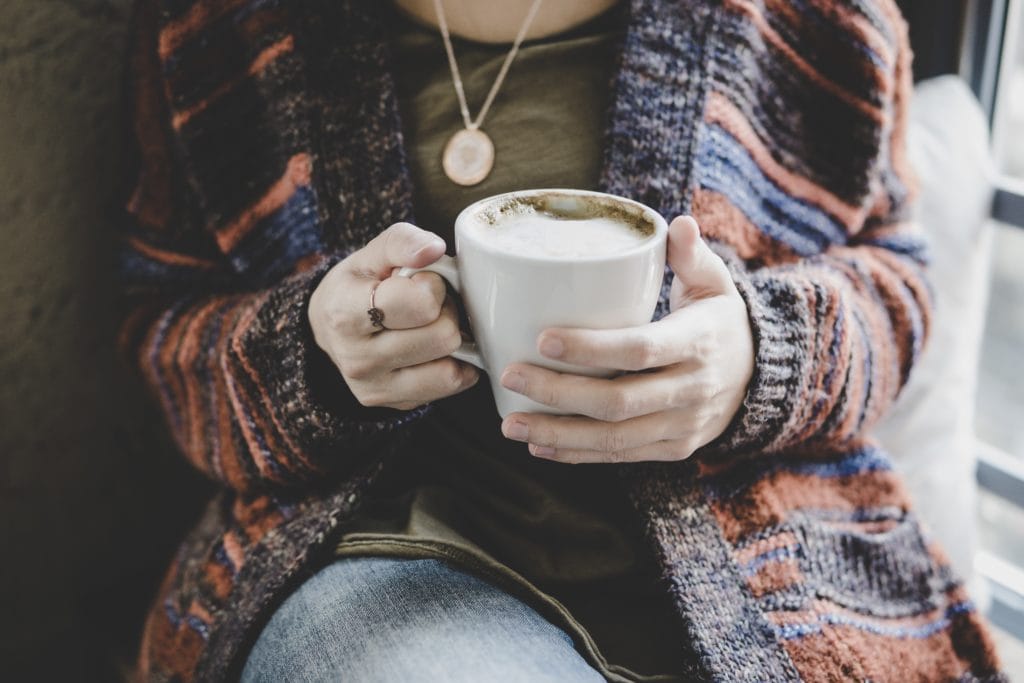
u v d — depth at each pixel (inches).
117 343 32.6
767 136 29.2
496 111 28.1
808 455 29.5
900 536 29.1
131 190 30.7
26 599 34.1
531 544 27.6
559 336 21.6
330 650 24.6
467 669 23.8
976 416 45.2
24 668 34.4
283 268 29.2
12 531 33.3
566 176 27.9
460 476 28.8
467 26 28.2
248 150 29.1
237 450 28.1
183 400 29.9
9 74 30.2
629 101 27.5
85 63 31.5
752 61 28.4
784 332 26.0
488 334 22.3
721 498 27.7
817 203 29.9
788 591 26.9
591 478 27.7
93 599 35.1
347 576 26.2
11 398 32.4
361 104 28.1
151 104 29.8
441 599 25.4
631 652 26.9
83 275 32.8
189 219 30.5
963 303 35.4
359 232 28.1
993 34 37.4
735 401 25.3
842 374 27.5
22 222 31.4
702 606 26.2
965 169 35.7
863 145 29.6
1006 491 40.2
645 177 27.5
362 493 27.3
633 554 27.4
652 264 21.7
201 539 30.3
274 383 26.2
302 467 27.4
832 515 29.0
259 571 27.2
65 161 31.7
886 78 29.4
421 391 24.2
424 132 28.4
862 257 30.0
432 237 22.5
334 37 28.2
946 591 28.9
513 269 21.2
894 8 30.6
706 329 23.5
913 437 34.4
